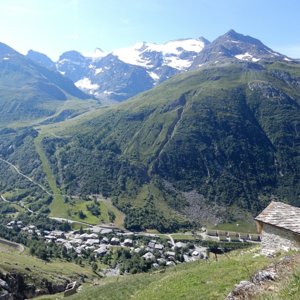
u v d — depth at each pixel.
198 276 36.91
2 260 150.75
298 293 17.45
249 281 23.55
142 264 182.38
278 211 39.03
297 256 24.61
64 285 147.62
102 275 183.38
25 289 134.12
